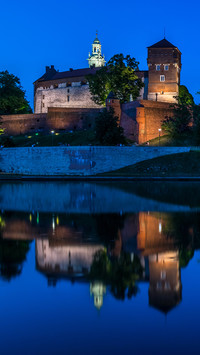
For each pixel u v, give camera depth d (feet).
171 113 333.83
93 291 35.42
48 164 269.85
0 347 25.85
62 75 466.70
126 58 363.97
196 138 289.33
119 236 61.26
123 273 40.63
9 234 63.72
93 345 25.93
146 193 140.46
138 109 317.63
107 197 126.62
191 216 83.25
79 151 260.83
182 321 29.19
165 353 24.94
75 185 188.03
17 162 280.92
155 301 32.76
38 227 70.74
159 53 377.09
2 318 30.01
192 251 50.47
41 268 42.78
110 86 362.74
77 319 29.78
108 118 286.46
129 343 26.27
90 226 71.51
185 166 247.91
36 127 386.11
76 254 49.37
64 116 371.97
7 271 41.70
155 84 378.53
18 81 447.42
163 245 54.54
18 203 111.34
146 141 319.88
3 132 401.90
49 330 28.17
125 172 255.91
